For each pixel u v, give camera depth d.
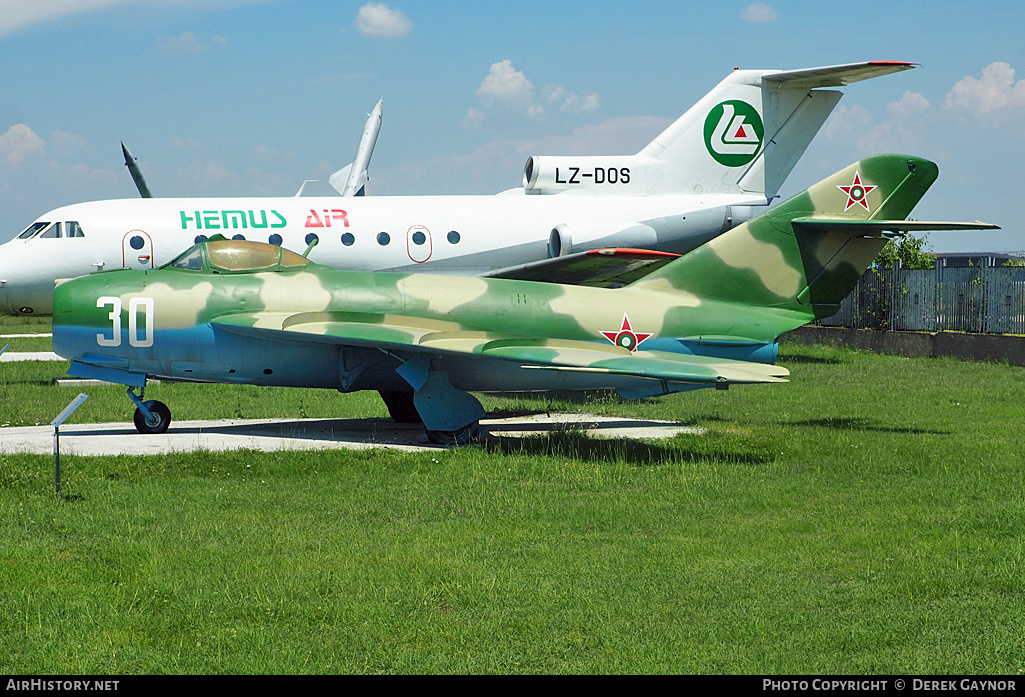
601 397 19.91
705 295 15.75
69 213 22.92
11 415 16.97
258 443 13.98
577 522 9.30
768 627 6.52
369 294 14.88
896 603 6.97
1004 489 10.65
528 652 6.13
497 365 15.07
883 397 19.44
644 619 6.67
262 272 14.97
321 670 5.85
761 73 26.97
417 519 9.43
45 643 6.21
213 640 6.28
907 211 15.95
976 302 28.84
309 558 8.01
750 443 13.59
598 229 24.67
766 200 27.02
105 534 8.69
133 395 14.94
